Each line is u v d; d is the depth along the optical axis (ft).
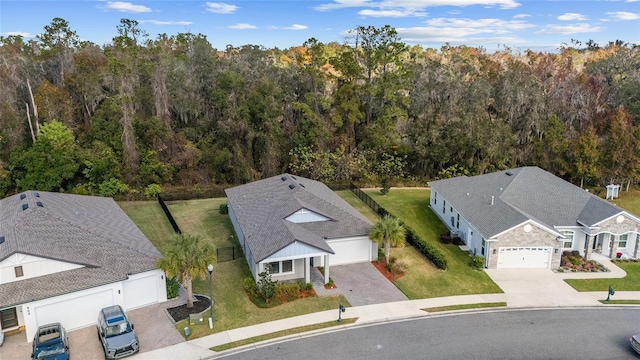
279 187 113.50
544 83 188.14
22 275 68.74
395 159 165.99
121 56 154.40
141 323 71.87
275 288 79.71
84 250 75.66
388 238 90.48
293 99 174.19
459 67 192.34
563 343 68.18
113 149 146.10
